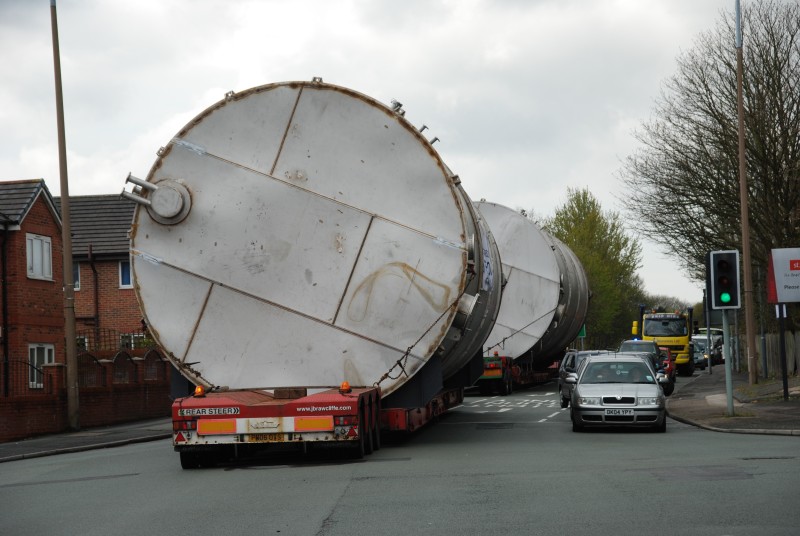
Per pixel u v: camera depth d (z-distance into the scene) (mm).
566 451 17328
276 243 17188
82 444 23391
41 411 26641
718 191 43312
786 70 42344
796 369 41719
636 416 21438
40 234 35125
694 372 66250
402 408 17438
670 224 45062
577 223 87375
